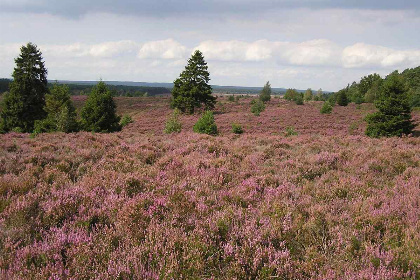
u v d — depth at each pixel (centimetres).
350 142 1464
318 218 443
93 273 306
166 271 313
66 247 351
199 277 311
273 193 561
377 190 586
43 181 613
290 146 1250
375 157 877
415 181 638
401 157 893
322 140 1510
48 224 418
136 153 956
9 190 522
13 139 1494
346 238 393
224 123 3622
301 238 402
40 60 3828
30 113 3519
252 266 332
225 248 353
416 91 6775
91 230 408
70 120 2131
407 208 484
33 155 824
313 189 603
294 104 6825
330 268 331
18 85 3481
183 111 5434
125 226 400
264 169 771
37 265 319
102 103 2342
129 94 10138
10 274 294
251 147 1217
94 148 1104
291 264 339
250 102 7344
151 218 430
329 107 4622
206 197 537
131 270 316
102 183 585
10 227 391
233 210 466
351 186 604
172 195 510
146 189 572
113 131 2406
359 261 350
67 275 299
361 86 9150
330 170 761
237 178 668
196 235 384
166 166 775
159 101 7706
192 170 720
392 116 2091
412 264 334
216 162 802
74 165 788
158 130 3080
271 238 388
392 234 413
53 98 3238
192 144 1142
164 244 371
